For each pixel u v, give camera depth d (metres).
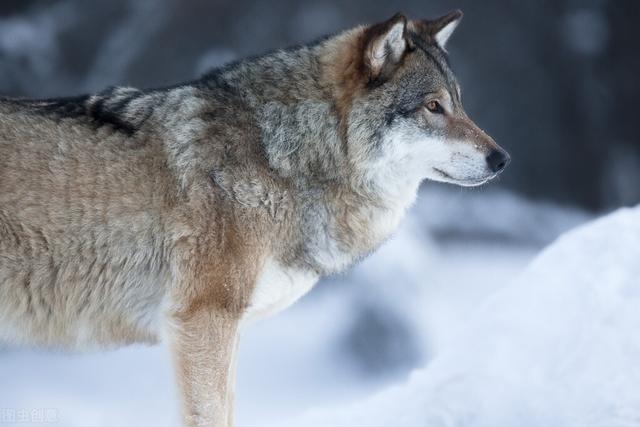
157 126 14.30
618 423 12.70
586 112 58.72
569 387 13.77
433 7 55.69
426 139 14.97
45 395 29.83
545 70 58.19
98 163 13.89
